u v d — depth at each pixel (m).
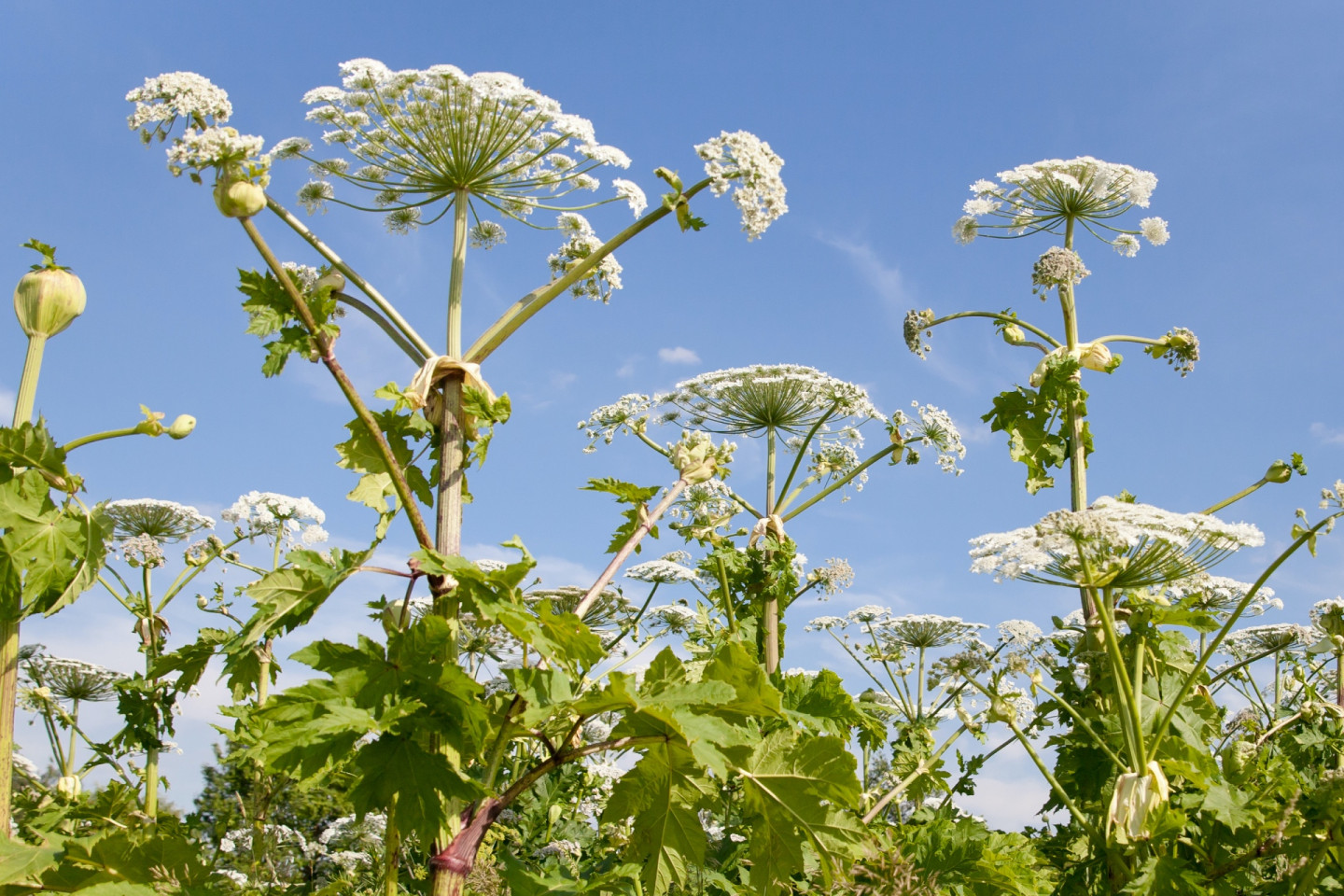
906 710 3.74
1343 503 2.21
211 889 1.76
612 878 1.86
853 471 3.33
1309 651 3.13
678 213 1.87
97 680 4.23
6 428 1.85
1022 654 2.57
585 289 2.20
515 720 1.73
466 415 1.85
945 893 2.42
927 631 4.13
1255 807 2.28
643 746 1.75
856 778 1.80
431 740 1.65
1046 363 2.77
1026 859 2.68
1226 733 3.17
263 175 1.67
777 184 1.82
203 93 1.67
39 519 1.88
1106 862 2.37
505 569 1.66
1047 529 2.29
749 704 1.75
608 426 3.56
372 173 2.12
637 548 1.94
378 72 1.98
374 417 1.84
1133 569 2.35
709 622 2.75
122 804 2.77
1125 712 2.32
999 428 2.78
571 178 2.21
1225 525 2.26
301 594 1.65
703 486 2.91
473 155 2.03
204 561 3.73
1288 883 2.26
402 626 1.73
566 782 3.09
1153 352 2.86
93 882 1.73
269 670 2.53
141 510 4.01
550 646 1.66
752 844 1.87
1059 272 2.77
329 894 2.22
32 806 3.06
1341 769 2.26
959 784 3.06
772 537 3.15
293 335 1.68
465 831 1.66
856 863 1.86
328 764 1.59
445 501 1.80
